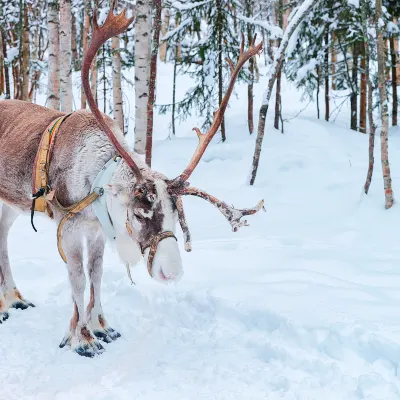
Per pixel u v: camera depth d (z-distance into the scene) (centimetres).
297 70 1333
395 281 479
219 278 490
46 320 446
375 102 1359
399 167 952
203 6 1212
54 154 401
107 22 341
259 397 313
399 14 1268
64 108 1177
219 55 1207
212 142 1235
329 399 306
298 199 828
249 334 387
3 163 438
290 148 1088
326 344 360
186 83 2195
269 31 1218
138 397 320
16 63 1756
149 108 924
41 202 412
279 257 554
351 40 1225
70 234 393
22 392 330
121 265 548
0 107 473
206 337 400
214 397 313
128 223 343
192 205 823
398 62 1373
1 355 384
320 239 650
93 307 422
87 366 367
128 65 1425
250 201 834
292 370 344
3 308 455
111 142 352
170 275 317
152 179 340
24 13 1578
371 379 312
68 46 1165
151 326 429
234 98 1802
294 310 399
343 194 812
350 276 497
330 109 1606
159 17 921
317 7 1220
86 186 383
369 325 367
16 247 640
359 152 1092
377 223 699
